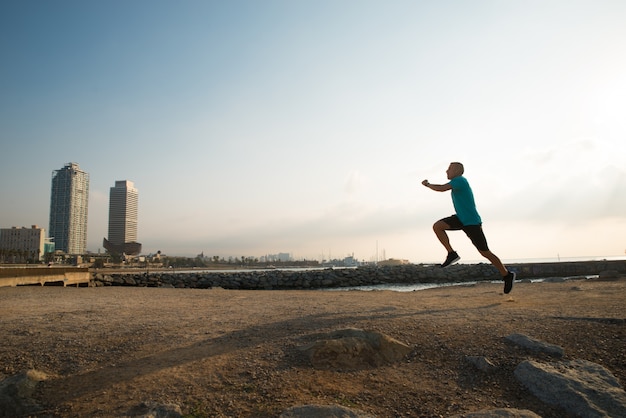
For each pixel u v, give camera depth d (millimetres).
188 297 9242
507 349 3969
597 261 42125
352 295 9359
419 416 3010
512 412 2900
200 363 3836
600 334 4172
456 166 6277
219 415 3008
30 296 9688
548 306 5832
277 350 4125
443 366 3787
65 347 4309
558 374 3338
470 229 6020
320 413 2949
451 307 6172
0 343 4434
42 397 3303
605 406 2941
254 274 39906
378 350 4027
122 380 3525
